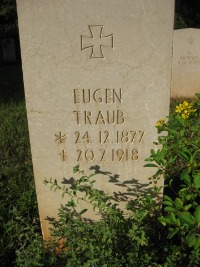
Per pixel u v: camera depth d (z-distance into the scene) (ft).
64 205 8.63
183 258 7.22
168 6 6.87
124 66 7.33
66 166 8.24
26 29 6.93
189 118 8.06
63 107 7.64
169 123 7.61
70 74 7.35
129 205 7.98
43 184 8.40
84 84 7.45
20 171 11.93
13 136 15.23
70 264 6.81
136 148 8.14
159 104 7.70
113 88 7.52
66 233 7.07
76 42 7.09
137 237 6.70
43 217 8.79
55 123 7.78
